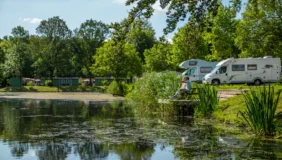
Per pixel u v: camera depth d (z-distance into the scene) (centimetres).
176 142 1014
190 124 1415
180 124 1419
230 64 3247
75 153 885
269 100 1111
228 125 1361
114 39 916
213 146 950
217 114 1540
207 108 1614
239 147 933
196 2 886
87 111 2123
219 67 3281
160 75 2138
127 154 870
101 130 1267
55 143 1017
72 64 8262
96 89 6475
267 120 1106
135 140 1053
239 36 3694
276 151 877
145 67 5744
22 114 1936
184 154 858
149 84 2145
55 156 853
